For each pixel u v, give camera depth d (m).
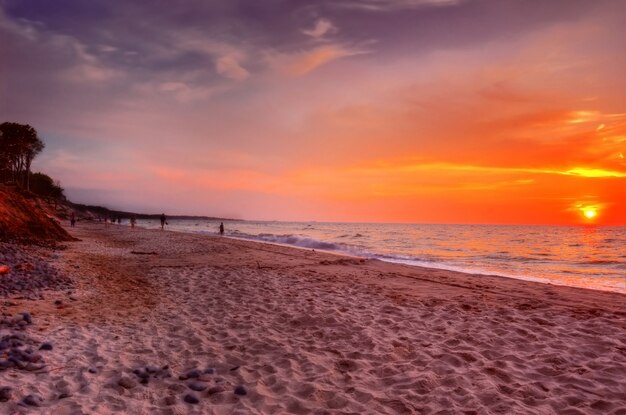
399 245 45.44
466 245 46.91
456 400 4.64
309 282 13.27
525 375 5.48
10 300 8.32
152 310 8.77
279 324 7.93
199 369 5.38
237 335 7.11
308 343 6.75
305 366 5.64
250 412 4.19
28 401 3.90
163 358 5.76
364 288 12.34
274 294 10.89
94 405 4.04
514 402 4.55
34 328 6.62
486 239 64.06
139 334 6.89
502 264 24.58
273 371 5.43
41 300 8.79
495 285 13.46
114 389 4.53
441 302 10.27
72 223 57.47
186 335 6.96
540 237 74.81
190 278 13.49
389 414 4.27
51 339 6.16
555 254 34.06
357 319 8.36
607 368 5.70
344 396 4.65
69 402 4.03
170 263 17.86
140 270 15.27
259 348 6.41
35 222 25.05
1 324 6.55
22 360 5.06
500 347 6.64
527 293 11.98
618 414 4.36
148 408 4.14
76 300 9.16
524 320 8.39
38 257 15.12
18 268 11.38
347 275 15.45
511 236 78.44
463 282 14.07
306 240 37.31
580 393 4.88
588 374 5.49
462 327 7.82
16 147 70.38
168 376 5.10
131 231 50.88
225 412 4.20
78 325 7.12
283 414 4.20
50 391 4.31
